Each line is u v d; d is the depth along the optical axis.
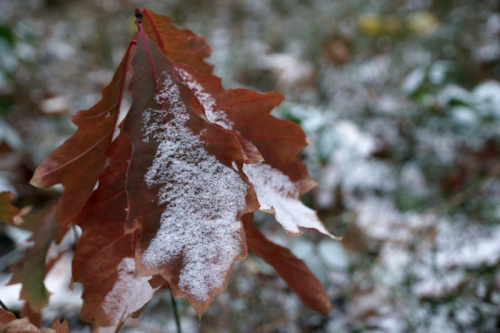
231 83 1.71
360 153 1.28
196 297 0.35
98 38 2.20
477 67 1.88
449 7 2.18
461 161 1.42
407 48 1.90
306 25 2.18
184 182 0.36
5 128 1.30
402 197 1.27
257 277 1.00
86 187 0.39
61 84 1.91
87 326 0.88
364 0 2.30
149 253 0.35
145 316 0.97
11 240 1.08
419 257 1.03
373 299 0.99
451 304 0.87
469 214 1.09
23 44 1.84
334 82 1.79
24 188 1.32
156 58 0.38
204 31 2.33
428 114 1.40
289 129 0.41
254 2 2.71
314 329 0.98
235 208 0.36
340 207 1.28
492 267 0.89
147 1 2.56
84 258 0.40
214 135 0.37
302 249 1.01
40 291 0.44
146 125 0.37
